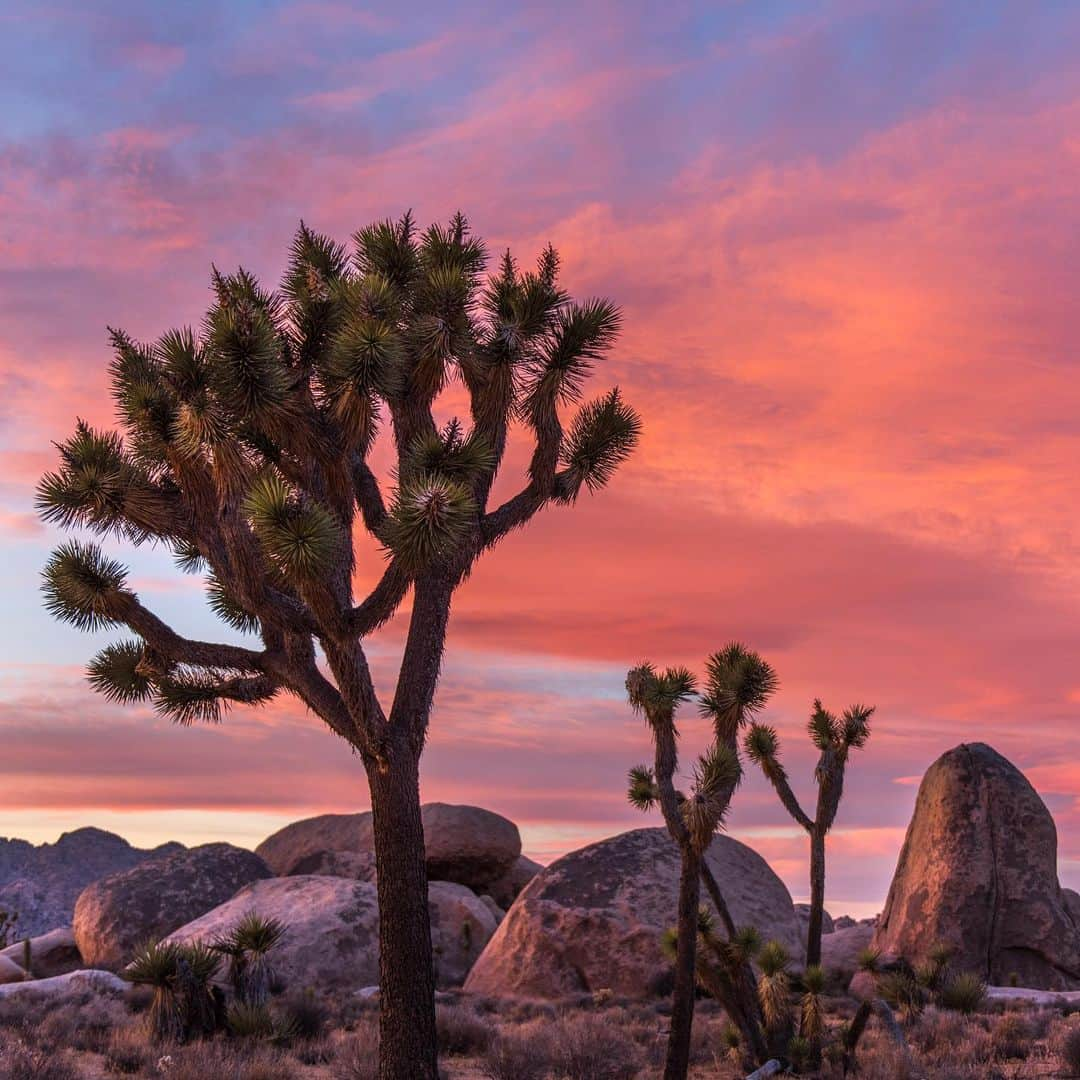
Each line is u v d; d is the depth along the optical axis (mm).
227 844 41875
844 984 33062
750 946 14820
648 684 13641
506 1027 20734
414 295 14867
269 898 33625
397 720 14117
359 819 47844
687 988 13305
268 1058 15711
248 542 12883
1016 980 31688
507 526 14594
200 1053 15398
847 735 16484
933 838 34656
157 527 13648
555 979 29484
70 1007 20422
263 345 12258
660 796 13656
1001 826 34000
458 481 13148
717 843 35375
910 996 21438
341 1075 14852
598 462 14945
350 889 33406
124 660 15531
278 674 14203
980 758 35406
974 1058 16078
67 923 67750
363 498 14758
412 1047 13344
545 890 32188
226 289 14297
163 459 14086
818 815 16391
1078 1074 15109
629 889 31562
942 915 32969
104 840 78438
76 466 13961
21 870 73312
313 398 13344
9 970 34875
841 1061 14531
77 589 13773
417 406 14172
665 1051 17234
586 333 14078
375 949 31234
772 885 34594
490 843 45875
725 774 13289
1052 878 33625
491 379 14062
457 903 37781
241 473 12555
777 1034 14812
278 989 27875
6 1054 14305
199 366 12469
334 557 12266
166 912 37344
